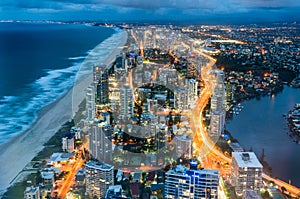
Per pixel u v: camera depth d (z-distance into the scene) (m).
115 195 117.19
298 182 143.00
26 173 148.00
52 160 155.25
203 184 110.62
